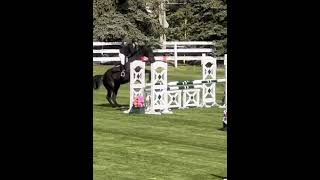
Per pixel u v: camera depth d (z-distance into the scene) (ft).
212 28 243.40
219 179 53.67
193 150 69.92
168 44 238.48
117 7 228.63
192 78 184.34
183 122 97.30
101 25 223.30
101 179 53.06
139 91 110.22
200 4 246.27
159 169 58.29
